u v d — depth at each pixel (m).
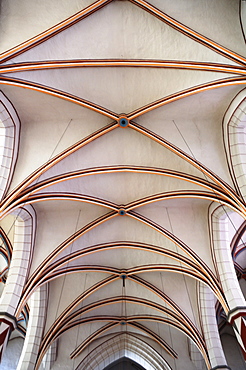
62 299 16.94
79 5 10.24
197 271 14.25
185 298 16.69
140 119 12.70
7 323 11.71
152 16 10.50
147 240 15.58
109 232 15.56
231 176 12.09
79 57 11.00
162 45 10.92
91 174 13.45
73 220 14.91
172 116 12.59
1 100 11.05
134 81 11.84
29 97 11.47
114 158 13.52
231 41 10.24
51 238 14.55
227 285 13.01
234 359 18.55
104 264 16.61
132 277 16.95
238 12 10.32
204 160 12.58
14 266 13.31
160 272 16.98
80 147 12.77
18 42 10.06
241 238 15.77
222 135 12.57
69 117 12.56
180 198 14.36
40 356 15.20
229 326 19.52
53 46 10.55
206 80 10.92
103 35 10.81
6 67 9.78
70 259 15.05
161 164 13.48
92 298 17.83
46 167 12.29
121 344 19.19
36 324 15.81
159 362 18.22
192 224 14.85
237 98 11.39
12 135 11.97
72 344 18.52
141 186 14.39
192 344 18.19
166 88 11.80
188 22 10.46
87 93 12.01
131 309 18.58
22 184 11.88
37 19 10.29
